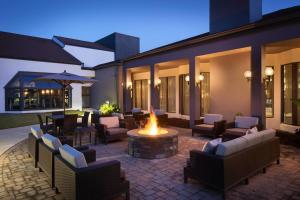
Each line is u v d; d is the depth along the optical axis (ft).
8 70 64.64
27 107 66.69
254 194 14.79
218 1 40.57
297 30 26.08
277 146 19.90
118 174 13.29
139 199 14.34
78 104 77.66
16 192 15.38
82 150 17.31
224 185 13.84
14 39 76.74
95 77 77.77
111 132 29.50
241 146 15.47
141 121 38.91
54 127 32.07
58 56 76.07
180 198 14.46
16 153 24.80
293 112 33.63
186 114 54.54
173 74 57.82
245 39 31.55
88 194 12.07
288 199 14.11
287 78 35.01
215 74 41.04
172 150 23.44
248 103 36.40
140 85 70.03
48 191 15.51
